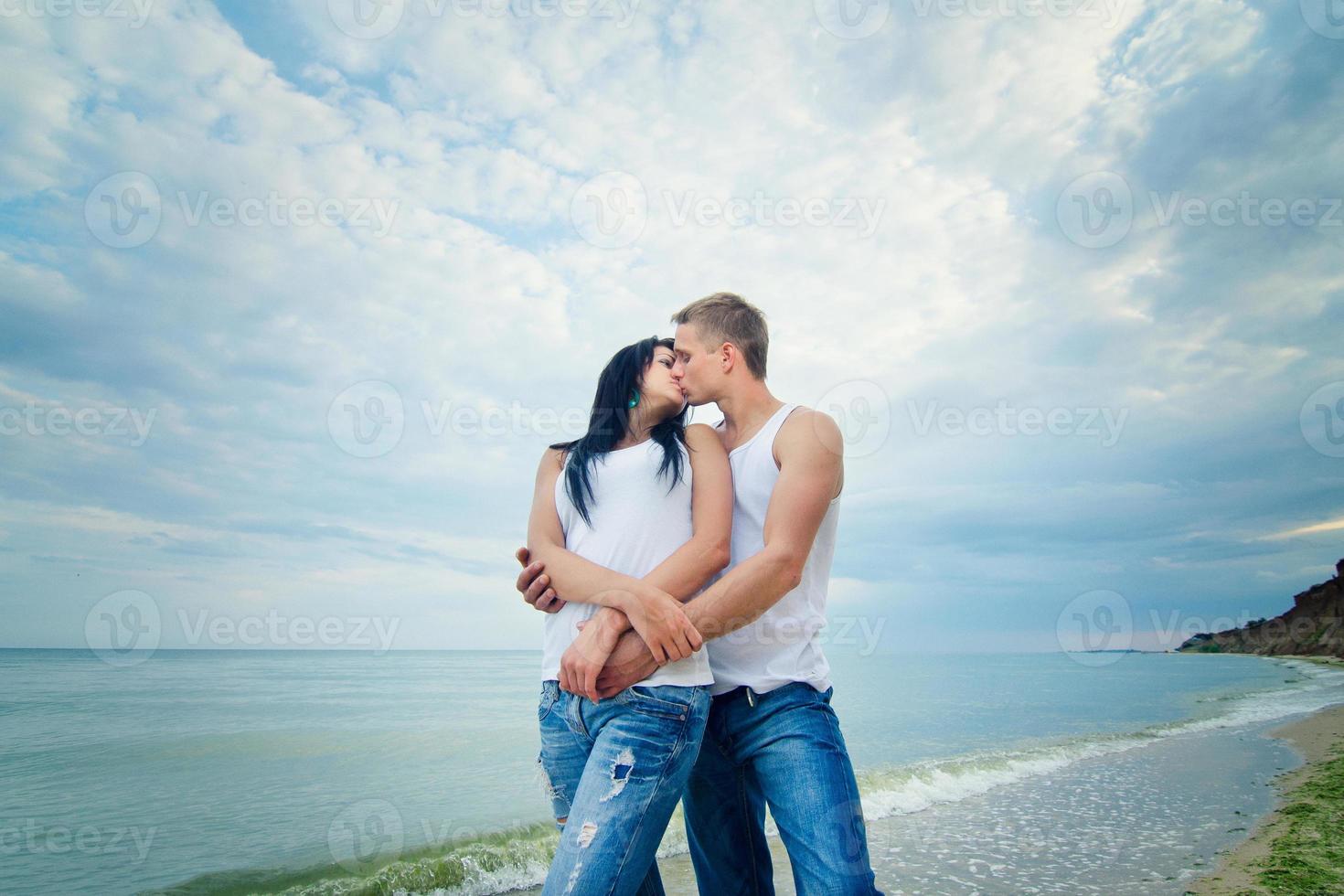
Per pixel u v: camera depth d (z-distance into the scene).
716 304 2.22
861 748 10.38
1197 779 7.78
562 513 2.11
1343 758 8.64
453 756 10.00
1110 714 14.94
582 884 1.58
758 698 1.97
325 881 4.87
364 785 8.11
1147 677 30.62
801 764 1.87
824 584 2.15
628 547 1.93
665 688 1.77
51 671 27.72
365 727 12.91
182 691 20.52
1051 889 4.34
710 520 1.94
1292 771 8.04
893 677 27.67
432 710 15.83
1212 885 4.31
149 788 7.97
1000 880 4.50
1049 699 18.88
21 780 8.41
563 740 1.90
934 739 11.30
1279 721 13.05
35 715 14.42
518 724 13.30
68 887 4.76
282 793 7.71
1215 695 20.41
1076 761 9.09
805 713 1.94
